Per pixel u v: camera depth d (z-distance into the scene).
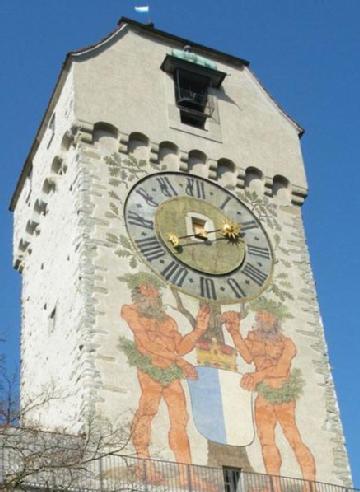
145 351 32.69
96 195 35.91
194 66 41.25
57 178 39.19
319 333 36.69
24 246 42.62
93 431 30.11
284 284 37.38
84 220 35.06
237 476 31.45
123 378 31.77
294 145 42.41
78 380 31.83
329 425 34.25
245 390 33.53
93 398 30.94
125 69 40.09
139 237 35.47
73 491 27.67
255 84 43.69
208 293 35.28
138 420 31.06
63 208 37.59
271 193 40.22
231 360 34.00
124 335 32.75
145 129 38.56
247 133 41.34
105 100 38.56
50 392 33.66
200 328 34.19
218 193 38.75
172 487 29.78
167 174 38.06
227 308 35.25
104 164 36.97
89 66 39.31
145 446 30.64
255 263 37.34
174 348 33.25
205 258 36.25
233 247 37.28
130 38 41.38
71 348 33.16
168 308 34.12
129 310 33.41
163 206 36.91
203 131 40.06
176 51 41.44
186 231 36.66
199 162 39.25
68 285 35.03
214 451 31.59
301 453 33.03
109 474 29.19
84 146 37.16
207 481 30.42
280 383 34.34
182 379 32.66
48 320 36.66
